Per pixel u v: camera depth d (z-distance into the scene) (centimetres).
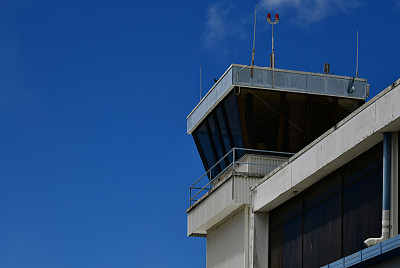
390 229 2444
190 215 4150
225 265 3812
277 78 3828
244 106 3803
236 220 3712
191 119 4216
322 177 2972
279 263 3334
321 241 2966
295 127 3844
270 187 3328
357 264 2483
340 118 3900
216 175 4053
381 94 2503
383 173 2494
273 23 3953
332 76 3891
